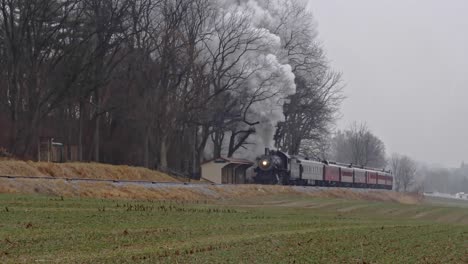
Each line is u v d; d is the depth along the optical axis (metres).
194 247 61.50
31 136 178.12
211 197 147.25
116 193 121.50
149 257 53.84
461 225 128.25
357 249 69.12
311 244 70.94
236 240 69.31
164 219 87.94
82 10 187.12
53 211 85.12
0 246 55.69
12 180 109.75
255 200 157.38
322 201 173.50
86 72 188.25
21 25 178.00
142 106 198.62
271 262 55.59
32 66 179.25
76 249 56.38
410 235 90.75
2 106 191.25
